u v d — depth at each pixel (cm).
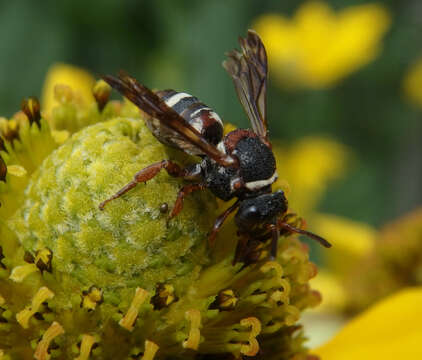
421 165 18
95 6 16
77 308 7
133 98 7
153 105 7
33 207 7
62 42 16
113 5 16
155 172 7
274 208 7
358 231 11
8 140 7
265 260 7
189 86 15
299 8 17
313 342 10
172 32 16
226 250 7
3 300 7
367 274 10
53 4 16
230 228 7
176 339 7
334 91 18
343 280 11
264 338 7
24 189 7
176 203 7
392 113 19
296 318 7
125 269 7
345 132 19
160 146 7
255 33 8
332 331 10
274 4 17
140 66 17
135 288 7
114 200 7
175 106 8
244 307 7
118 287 7
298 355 8
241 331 7
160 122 7
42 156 7
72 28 16
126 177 7
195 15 16
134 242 7
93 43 17
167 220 7
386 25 16
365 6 16
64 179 7
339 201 18
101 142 7
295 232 7
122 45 17
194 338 7
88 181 7
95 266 7
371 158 19
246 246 7
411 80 18
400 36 20
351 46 15
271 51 16
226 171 7
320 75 16
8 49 16
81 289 7
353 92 19
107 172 7
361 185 18
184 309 7
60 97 8
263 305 7
